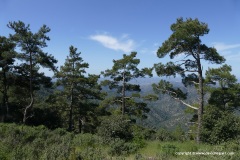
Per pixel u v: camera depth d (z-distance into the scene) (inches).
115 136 697.0
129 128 724.7
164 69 1047.6
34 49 1366.9
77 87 1625.2
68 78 1612.9
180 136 1139.3
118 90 1486.2
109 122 721.0
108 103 1487.5
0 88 1620.3
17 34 1325.0
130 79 1456.7
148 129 1277.1
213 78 1384.1
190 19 973.8
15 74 1504.7
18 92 1637.6
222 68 1362.0
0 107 1557.6
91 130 1680.6
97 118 1673.2
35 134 697.0
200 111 984.9
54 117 1669.5
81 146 633.0
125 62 1405.0
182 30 925.2
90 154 430.0
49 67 1433.3
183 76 1103.0
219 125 622.2
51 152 428.8
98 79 1673.2
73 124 1865.2
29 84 1541.6
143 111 1492.4
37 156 437.4
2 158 416.2
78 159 411.8
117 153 563.2
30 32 1349.7
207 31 927.7
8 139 551.2
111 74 1456.7
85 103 1684.3
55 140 625.6
